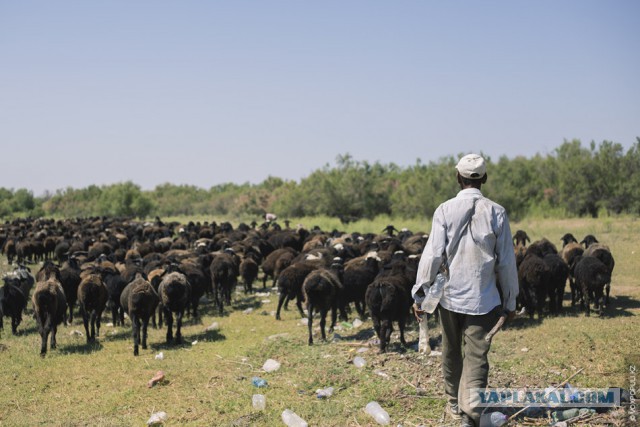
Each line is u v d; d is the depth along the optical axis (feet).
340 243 61.26
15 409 27.45
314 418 23.91
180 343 40.04
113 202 208.54
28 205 229.04
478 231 16.79
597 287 38.24
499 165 147.33
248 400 26.63
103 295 42.06
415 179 147.02
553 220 114.62
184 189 265.95
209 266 56.18
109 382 31.12
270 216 139.33
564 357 28.45
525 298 39.52
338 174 168.45
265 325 44.91
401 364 29.78
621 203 118.62
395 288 32.78
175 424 24.36
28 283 52.70
